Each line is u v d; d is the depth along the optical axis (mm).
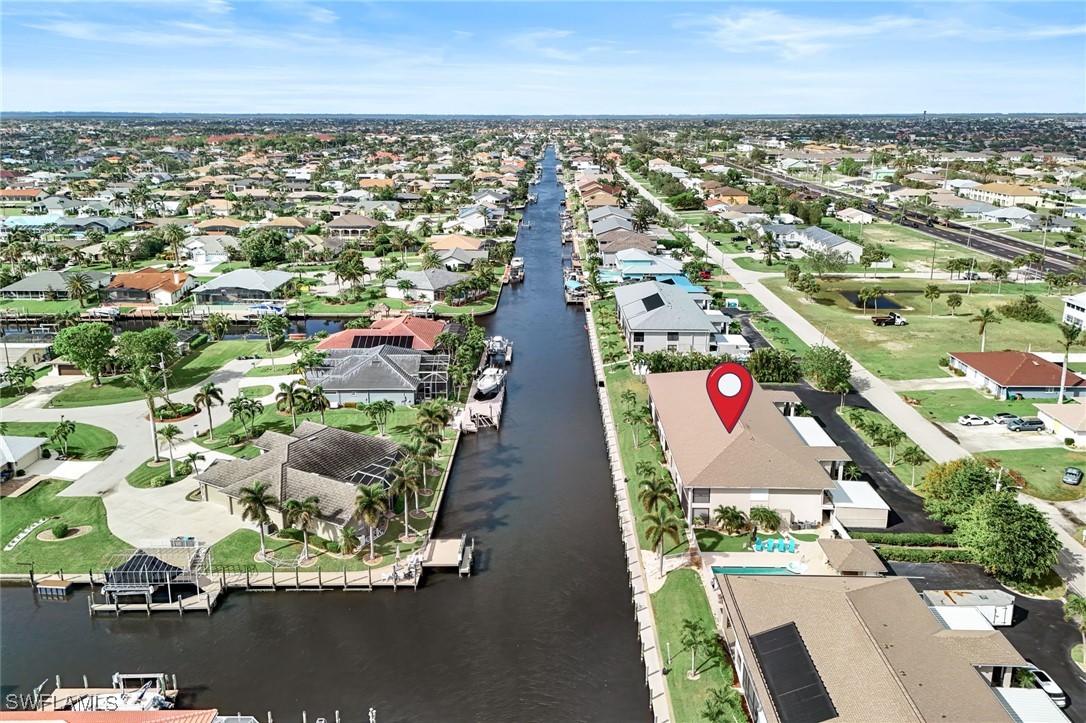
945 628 66500
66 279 193250
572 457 113812
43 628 77500
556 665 71938
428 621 78125
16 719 59750
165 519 93875
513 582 84188
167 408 125562
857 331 167875
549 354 161125
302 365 133125
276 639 75750
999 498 80562
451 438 118188
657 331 149750
